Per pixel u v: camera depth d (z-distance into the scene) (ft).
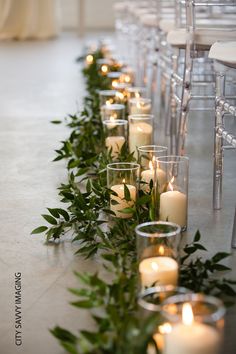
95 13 31.96
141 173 7.14
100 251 6.23
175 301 3.69
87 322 5.00
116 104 9.95
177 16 9.62
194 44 8.38
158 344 3.81
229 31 8.25
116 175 6.61
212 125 12.18
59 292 5.49
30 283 5.66
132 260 5.62
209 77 13.44
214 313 3.61
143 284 4.71
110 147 8.39
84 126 9.96
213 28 8.50
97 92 13.08
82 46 25.68
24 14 28.17
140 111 9.80
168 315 3.53
